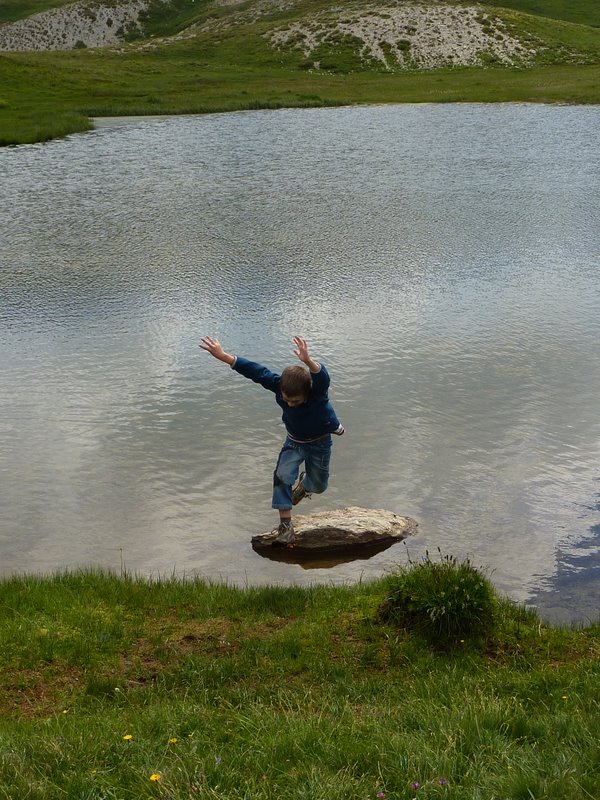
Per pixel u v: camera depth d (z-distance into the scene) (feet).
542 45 349.82
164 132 196.34
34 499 39.17
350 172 137.90
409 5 410.52
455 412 47.93
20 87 281.13
